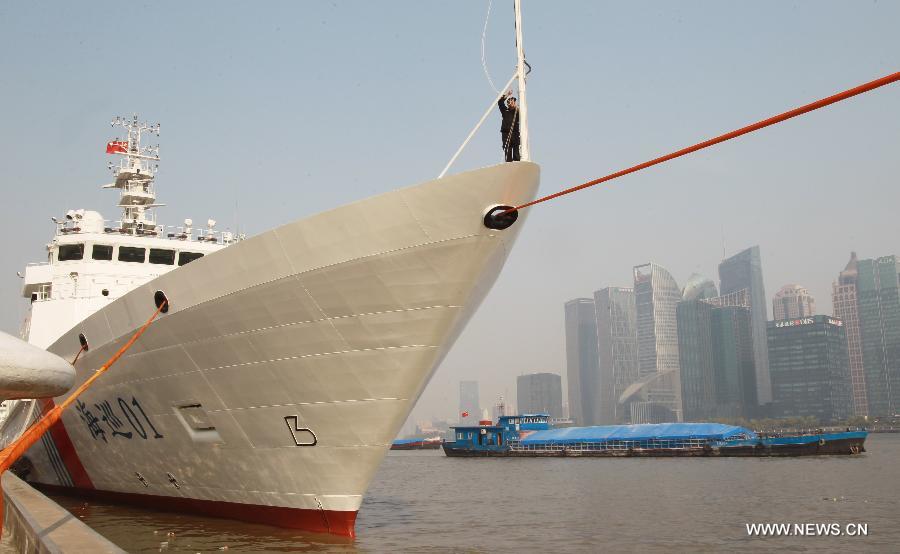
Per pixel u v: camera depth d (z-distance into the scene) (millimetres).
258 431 15883
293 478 15844
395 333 13992
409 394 14516
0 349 5840
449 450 88750
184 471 18031
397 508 29047
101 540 9000
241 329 15164
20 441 8734
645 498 32750
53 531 9719
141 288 16750
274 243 14375
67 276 24141
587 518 25312
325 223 13812
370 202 13422
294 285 14297
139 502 20484
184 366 16422
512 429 86125
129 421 18594
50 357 6402
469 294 13844
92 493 22391
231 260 14969
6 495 14617
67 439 21516
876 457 64812
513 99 13758
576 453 78562
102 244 24328
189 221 26328
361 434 14797
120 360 17734
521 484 42531
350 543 15258
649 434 77250
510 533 21344
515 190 13008
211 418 16578
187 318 15781
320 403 14914
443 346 14516
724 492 35156
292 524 16234
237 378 15680
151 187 29453
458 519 24922
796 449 67000
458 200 12906
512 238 14203
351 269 13773
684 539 20719
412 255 13398
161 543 15445
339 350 14414
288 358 14883
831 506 28969
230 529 16875
